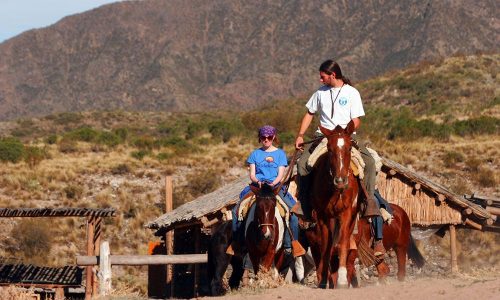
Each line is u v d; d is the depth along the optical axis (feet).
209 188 155.22
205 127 226.58
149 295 93.15
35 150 183.21
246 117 236.22
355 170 41.81
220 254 52.47
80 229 131.75
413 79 318.65
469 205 85.15
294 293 38.58
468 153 163.53
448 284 37.45
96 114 378.53
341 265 41.14
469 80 307.17
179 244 94.22
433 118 241.96
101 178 162.91
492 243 111.04
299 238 49.16
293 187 74.69
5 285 83.61
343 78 43.50
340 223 41.45
